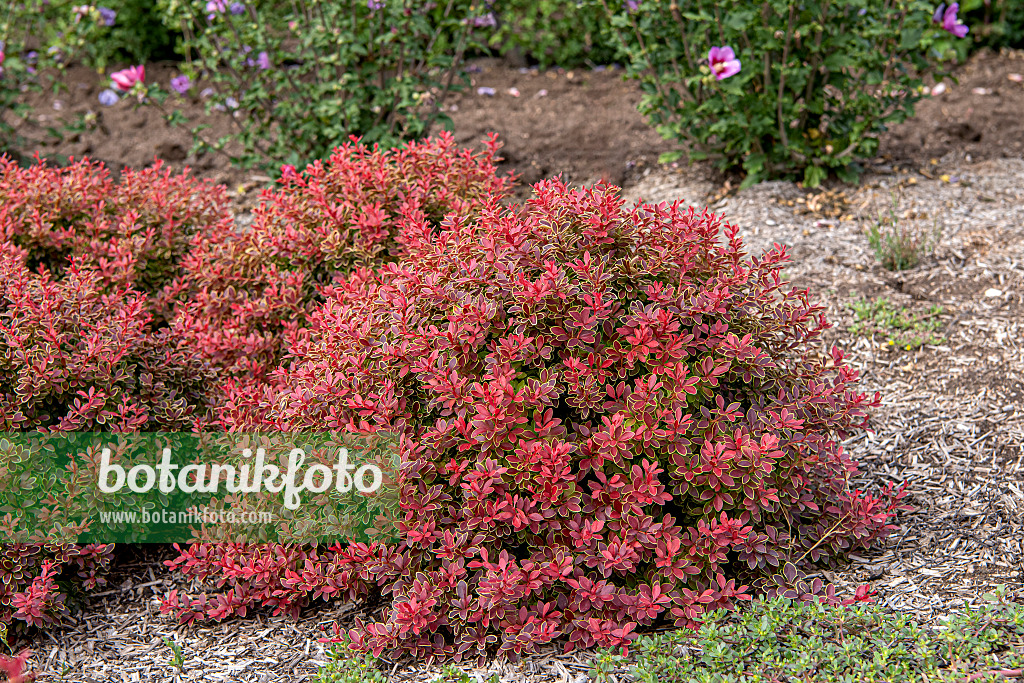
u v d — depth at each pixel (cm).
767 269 296
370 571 268
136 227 377
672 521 263
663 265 274
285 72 534
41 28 727
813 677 234
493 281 265
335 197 366
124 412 301
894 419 365
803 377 307
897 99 541
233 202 561
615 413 260
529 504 255
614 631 250
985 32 760
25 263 364
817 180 541
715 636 248
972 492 321
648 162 605
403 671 264
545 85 746
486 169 365
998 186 534
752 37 532
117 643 290
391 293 280
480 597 253
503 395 252
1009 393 363
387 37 503
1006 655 241
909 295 441
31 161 599
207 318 356
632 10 525
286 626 295
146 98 535
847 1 500
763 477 271
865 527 290
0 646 287
